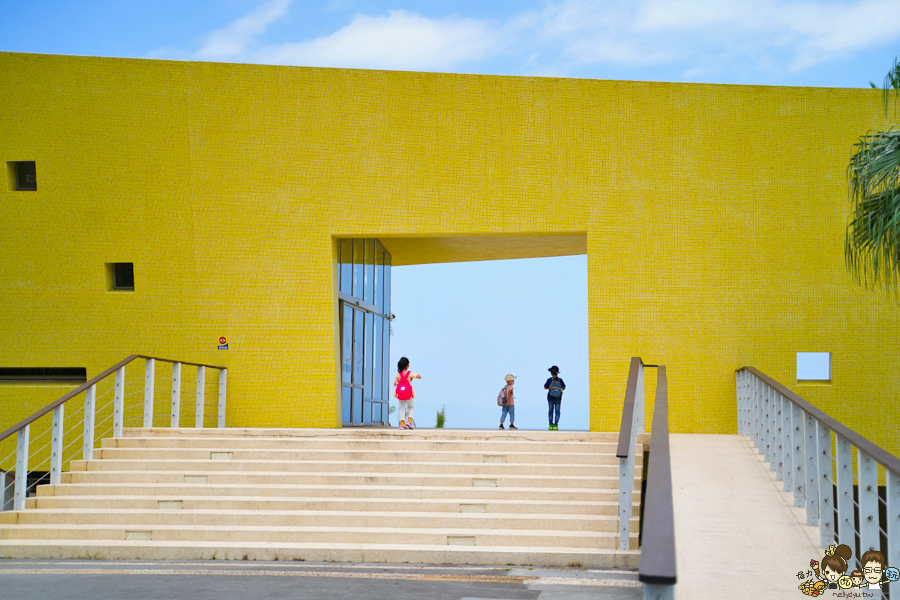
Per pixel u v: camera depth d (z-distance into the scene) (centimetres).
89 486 964
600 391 1231
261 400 1269
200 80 1302
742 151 1256
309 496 934
